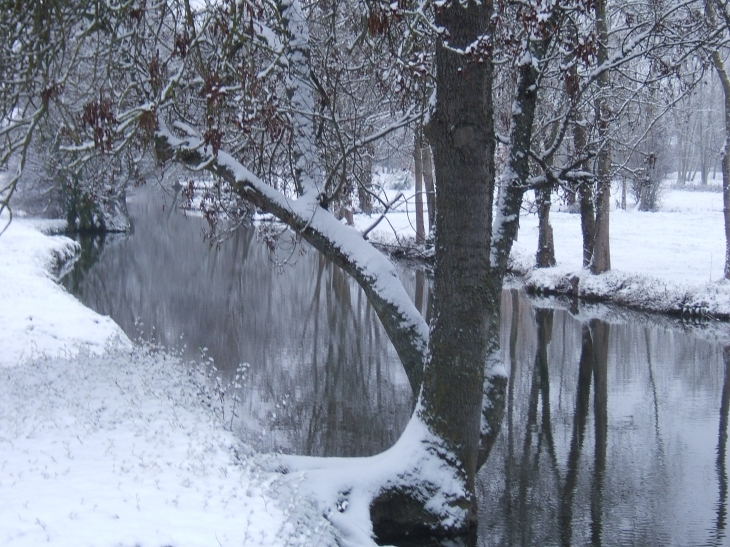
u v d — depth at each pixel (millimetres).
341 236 9492
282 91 10633
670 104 11039
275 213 9523
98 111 7539
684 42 9594
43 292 21625
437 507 8305
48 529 5828
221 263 33656
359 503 8062
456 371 8422
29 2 7430
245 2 7242
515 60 9602
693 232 38938
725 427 13016
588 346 19375
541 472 11070
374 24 7246
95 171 11625
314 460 8844
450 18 7961
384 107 12078
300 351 18094
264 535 6078
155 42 8414
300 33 9633
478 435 8703
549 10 7965
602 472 11047
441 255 8438
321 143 10398
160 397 9961
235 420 12758
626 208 48875
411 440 8625
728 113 23594
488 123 8250
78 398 9656
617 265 29219
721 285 23141
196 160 9438
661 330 21188
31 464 7387
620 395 15047
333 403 13969
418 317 9305
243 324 21125
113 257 34906
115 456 7664
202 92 7621
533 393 15289
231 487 7117
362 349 18391
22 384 10414
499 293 9414
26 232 34938
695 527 9125
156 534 5863
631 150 12562
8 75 8102
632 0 12422
